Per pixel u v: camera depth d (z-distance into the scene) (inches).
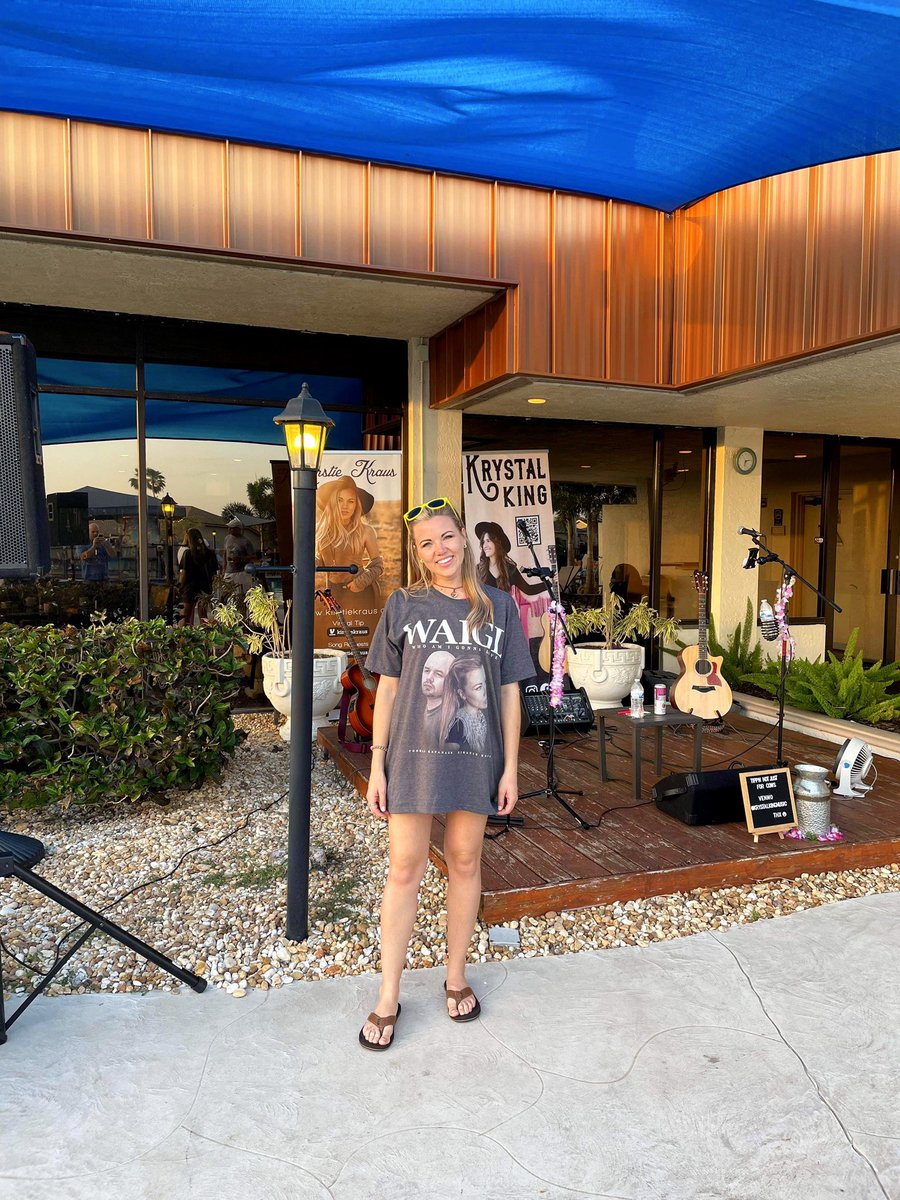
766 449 302.5
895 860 143.9
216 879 135.5
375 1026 91.1
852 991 103.8
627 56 113.9
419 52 114.5
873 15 98.2
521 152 161.9
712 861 131.8
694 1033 94.3
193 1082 84.9
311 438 108.8
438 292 197.2
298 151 173.5
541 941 115.7
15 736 159.6
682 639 290.5
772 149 148.9
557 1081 85.5
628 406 240.5
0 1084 84.3
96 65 124.0
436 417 250.2
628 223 203.6
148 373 239.0
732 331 191.5
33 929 117.8
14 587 233.8
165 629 169.9
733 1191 71.7
